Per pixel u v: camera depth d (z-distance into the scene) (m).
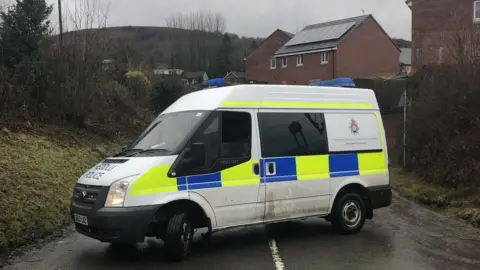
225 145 6.63
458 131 12.69
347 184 7.80
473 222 8.81
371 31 43.66
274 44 55.59
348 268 5.92
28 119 13.11
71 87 14.88
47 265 6.05
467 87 12.77
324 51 43.59
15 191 8.35
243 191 6.70
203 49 93.31
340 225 7.73
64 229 8.11
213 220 6.45
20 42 15.05
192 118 6.71
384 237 7.66
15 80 13.37
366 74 43.31
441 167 12.66
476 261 6.29
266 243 7.19
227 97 6.80
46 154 11.37
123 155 6.68
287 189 7.12
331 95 7.90
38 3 15.90
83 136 14.84
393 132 21.86
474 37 13.53
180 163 6.23
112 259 6.32
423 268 5.95
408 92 17.77
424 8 27.27
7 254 6.54
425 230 8.25
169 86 25.44
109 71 21.94
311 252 6.67
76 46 15.19
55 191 9.46
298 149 7.31
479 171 11.12
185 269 5.87
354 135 8.02
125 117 19.73
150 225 6.20
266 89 7.19
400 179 14.34
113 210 5.80
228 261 6.22
